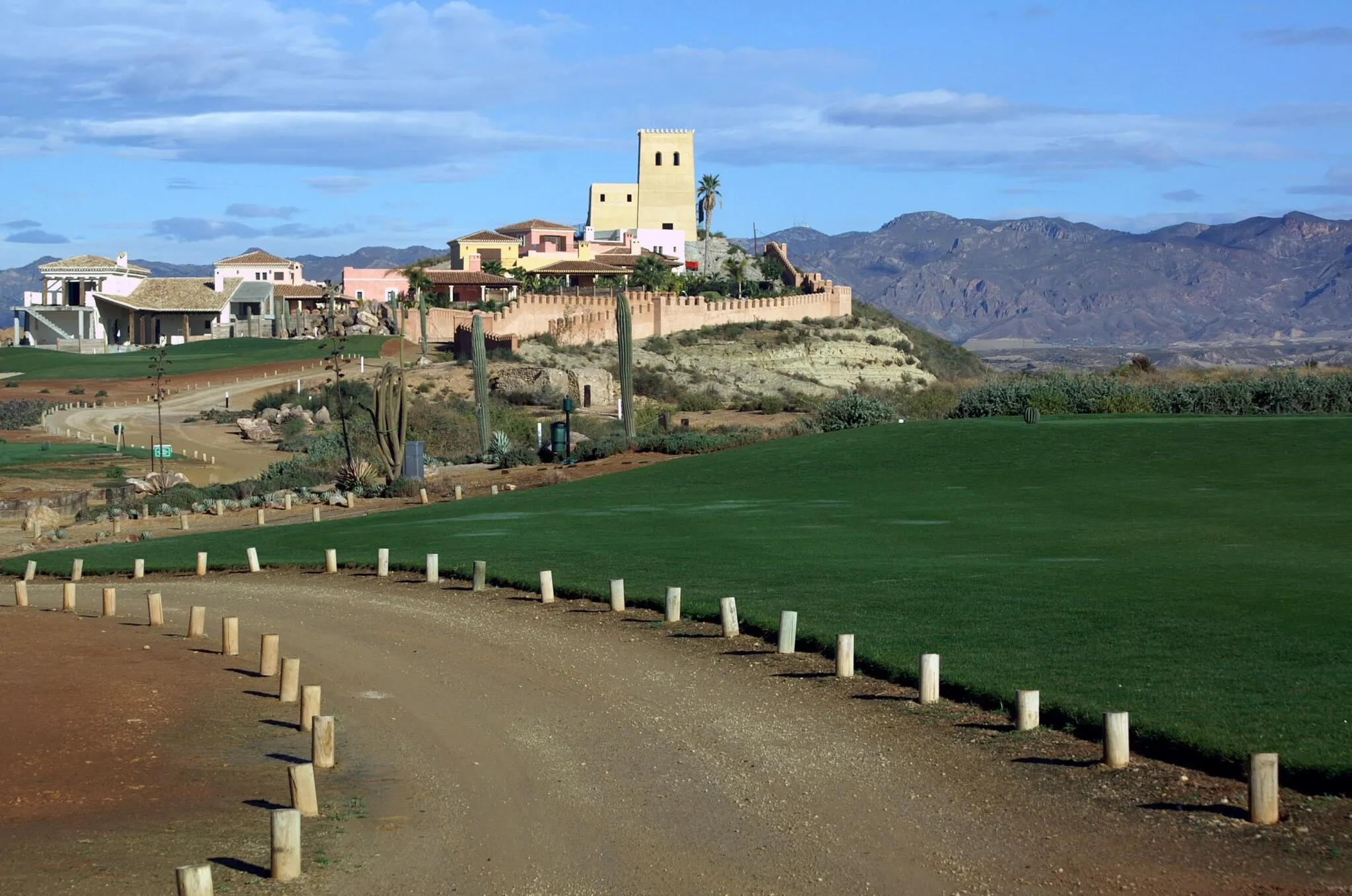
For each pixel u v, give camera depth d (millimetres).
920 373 145625
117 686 23484
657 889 13062
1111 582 26750
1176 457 50500
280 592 34188
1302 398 66875
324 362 128250
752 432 73375
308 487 67250
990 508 41625
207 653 26609
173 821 15836
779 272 187250
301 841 14781
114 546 50375
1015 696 18172
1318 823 13781
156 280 168375
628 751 17844
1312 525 34750
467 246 178000
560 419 95125
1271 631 21359
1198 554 30531
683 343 137750
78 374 130250
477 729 19406
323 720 17781
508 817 15414
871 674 20922
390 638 26828
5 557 49750
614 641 25031
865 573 29453
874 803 15258
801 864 13516
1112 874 12891
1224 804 14469
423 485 63219
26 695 22781
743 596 27375
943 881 12961
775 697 20203
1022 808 14773
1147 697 17812
